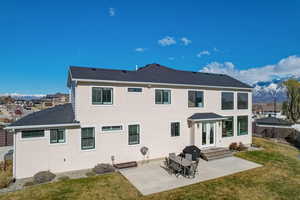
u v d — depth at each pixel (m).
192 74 19.53
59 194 8.57
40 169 10.84
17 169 10.29
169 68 19.77
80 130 11.84
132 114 13.46
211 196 8.59
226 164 13.22
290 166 13.00
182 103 15.61
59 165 11.30
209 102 17.11
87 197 8.37
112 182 9.97
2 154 15.41
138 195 8.65
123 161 13.14
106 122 12.57
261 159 14.52
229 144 18.19
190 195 8.66
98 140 12.35
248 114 19.81
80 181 10.05
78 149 11.79
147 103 14.04
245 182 10.16
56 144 11.21
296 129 24.64
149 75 15.90
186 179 10.49
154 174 11.24
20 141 10.38
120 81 12.77
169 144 14.97
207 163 13.44
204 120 15.41
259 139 23.77
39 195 8.46
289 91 32.03
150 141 14.16
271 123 27.34
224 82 19.23
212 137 16.77
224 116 18.00
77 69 13.58
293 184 10.05
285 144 22.72
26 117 12.45
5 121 31.44
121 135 13.08
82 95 11.85
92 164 12.17
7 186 9.38
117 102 12.93
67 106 15.81
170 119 15.02
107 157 12.62
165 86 14.77
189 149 13.94
